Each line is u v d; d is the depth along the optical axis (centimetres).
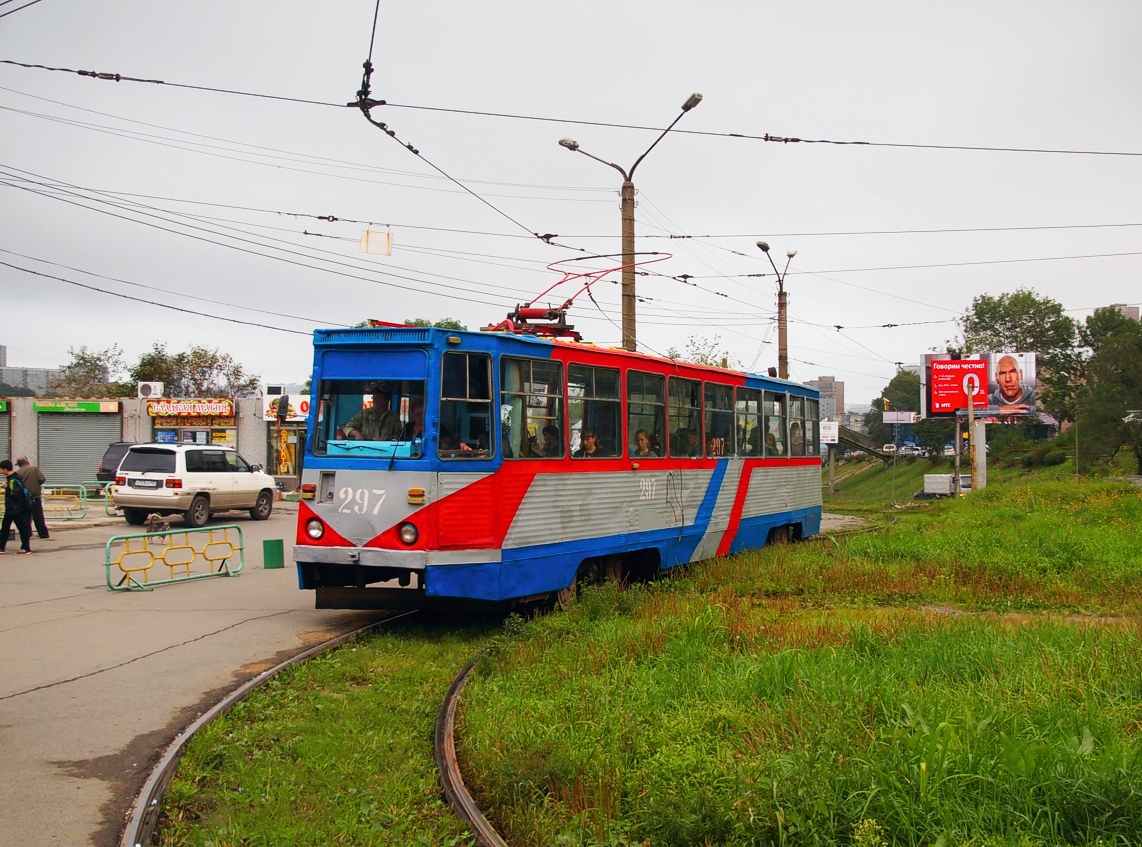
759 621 944
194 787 556
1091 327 7894
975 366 5197
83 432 4009
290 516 2838
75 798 547
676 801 481
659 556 1342
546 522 1097
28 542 1862
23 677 833
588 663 791
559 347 1131
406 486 983
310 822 509
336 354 1041
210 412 3969
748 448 1661
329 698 757
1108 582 1260
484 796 544
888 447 5759
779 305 2888
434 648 951
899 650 784
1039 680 669
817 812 454
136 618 1127
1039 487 2858
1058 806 446
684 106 1742
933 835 432
